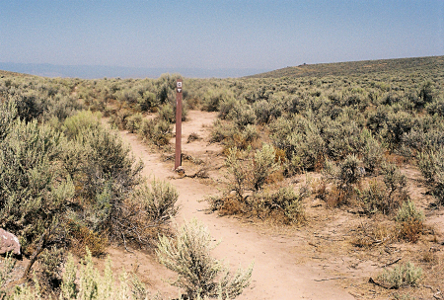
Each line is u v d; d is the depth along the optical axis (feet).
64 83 130.93
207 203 31.30
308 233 23.90
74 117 44.80
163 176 37.68
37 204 16.21
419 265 16.92
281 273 18.56
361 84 138.82
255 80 194.59
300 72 407.03
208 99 84.53
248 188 30.17
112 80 151.94
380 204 25.11
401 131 40.47
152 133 53.36
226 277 13.85
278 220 26.25
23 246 14.61
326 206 27.76
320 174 34.40
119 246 19.33
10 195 16.29
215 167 41.65
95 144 25.66
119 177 24.30
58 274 13.78
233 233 24.61
